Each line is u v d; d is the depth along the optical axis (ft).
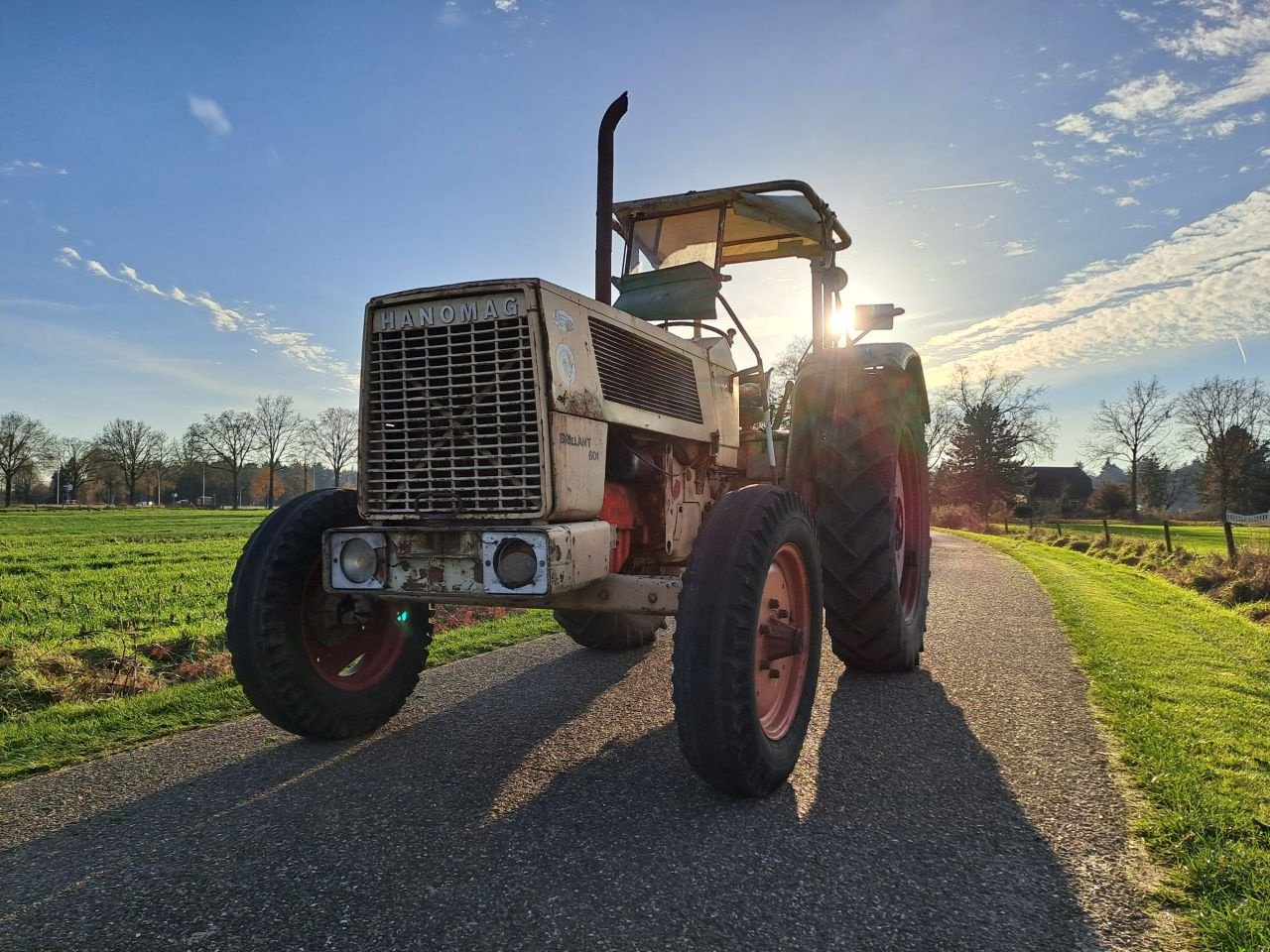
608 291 13.48
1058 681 15.12
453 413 9.36
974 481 183.11
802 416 15.02
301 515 11.28
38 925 6.68
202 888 7.29
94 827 8.71
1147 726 11.98
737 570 9.15
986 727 12.25
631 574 11.15
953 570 38.40
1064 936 6.50
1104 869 7.65
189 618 26.25
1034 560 46.65
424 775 10.23
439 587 9.30
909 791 9.67
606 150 13.58
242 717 13.08
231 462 284.41
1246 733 11.73
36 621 25.66
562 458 9.16
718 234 15.31
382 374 9.74
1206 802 9.00
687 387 12.61
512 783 9.95
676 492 12.32
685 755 9.05
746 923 6.68
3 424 272.72
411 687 12.73
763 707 10.09
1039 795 9.50
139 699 14.17
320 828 8.59
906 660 15.37
